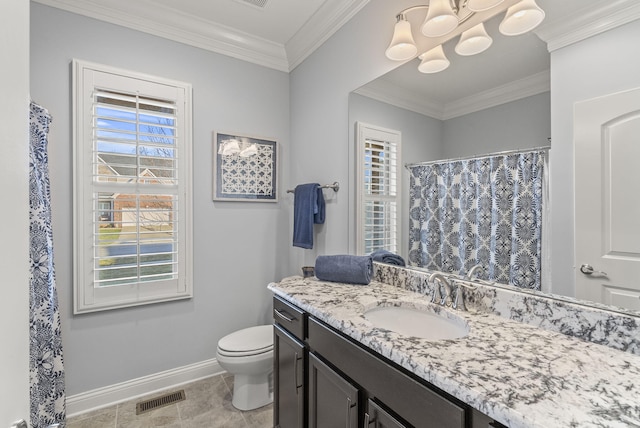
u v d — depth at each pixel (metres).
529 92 1.07
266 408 1.89
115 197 1.90
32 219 1.38
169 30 2.08
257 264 2.46
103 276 1.86
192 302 2.19
